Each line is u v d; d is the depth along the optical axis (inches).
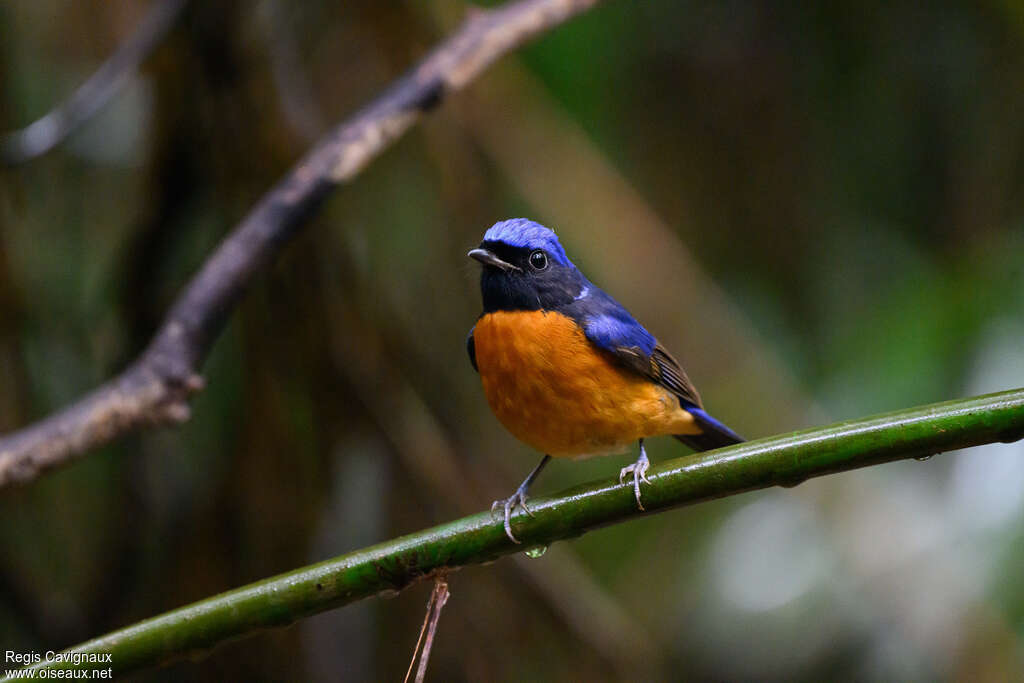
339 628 387.2
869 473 440.8
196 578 378.6
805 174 551.5
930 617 415.5
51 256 429.1
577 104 515.2
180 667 380.5
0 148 382.9
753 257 546.9
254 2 399.5
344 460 373.1
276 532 373.7
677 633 481.1
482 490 385.7
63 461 310.2
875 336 486.9
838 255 539.5
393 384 379.2
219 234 408.2
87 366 423.2
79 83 442.3
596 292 334.3
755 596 475.8
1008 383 438.0
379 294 394.9
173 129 394.3
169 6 387.2
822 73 549.0
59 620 402.9
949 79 537.6
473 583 372.2
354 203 420.2
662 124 552.7
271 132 398.0
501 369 320.2
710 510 506.6
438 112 413.4
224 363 418.9
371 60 421.1
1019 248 480.1
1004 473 432.1
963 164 537.0
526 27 384.8
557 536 239.0
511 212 464.8
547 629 370.9
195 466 410.0
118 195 444.5
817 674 454.3
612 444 329.7
